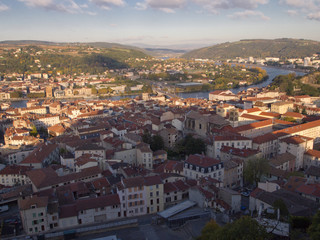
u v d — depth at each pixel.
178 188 191.12
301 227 120.94
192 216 160.88
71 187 192.50
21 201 158.62
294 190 171.12
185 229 154.38
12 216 180.75
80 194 187.50
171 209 171.75
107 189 197.12
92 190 198.50
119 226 160.38
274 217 126.81
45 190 185.38
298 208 140.25
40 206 157.75
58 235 151.38
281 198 149.00
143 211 177.75
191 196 182.88
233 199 169.88
